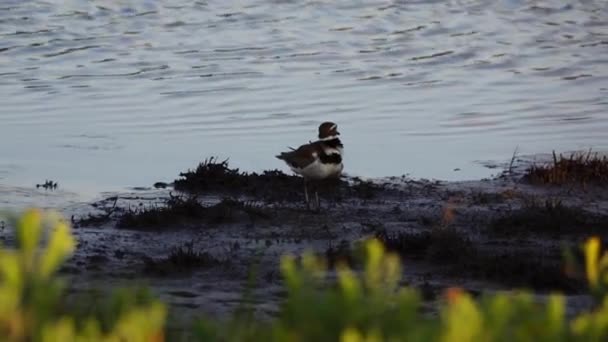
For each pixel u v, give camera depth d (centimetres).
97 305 603
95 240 1355
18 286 482
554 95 2273
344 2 3084
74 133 1947
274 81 2352
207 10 2983
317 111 2127
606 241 1350
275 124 2030
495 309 506
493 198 1581
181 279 1190
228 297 1116
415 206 1543
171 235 1388
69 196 1589
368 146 1902
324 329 504
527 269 1195
